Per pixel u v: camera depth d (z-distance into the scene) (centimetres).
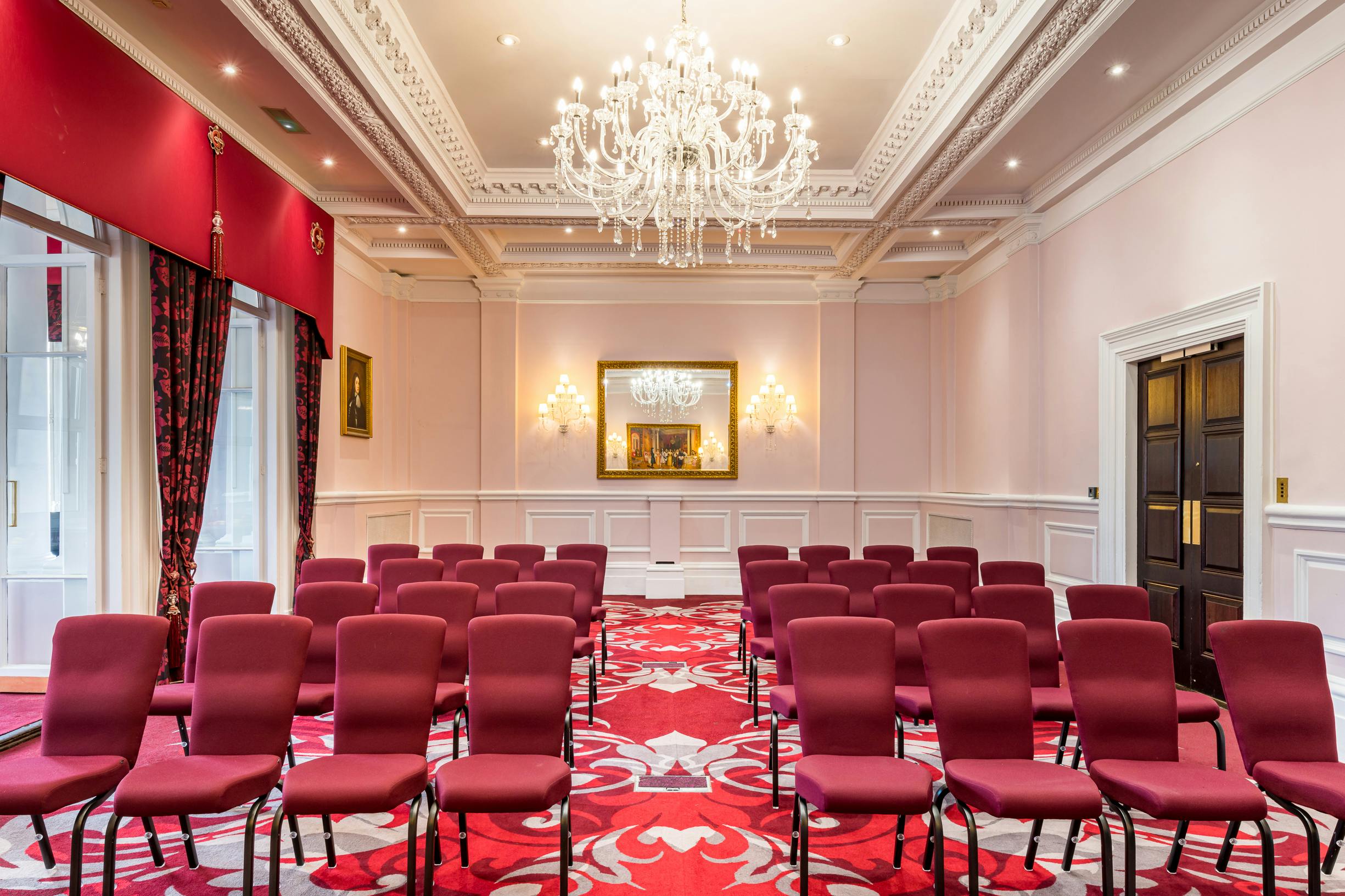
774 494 1021
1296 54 450
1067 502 700
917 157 652
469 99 627
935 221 788
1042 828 339
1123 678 310
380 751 312
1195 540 554
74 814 351
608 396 1032
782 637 419
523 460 1030
